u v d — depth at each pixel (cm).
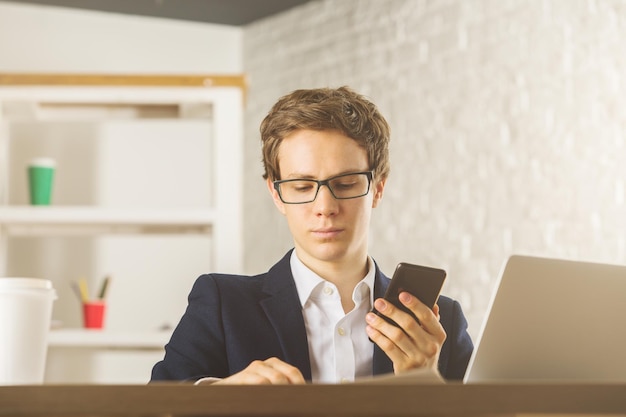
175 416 112
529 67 400
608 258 366
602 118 373
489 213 411
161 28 508
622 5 369
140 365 412
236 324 183
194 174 433
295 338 180
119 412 110
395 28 453
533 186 396
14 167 427
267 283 189
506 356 154
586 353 158
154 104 407
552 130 390
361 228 181
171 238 468
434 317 165
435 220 431
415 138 442
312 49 484
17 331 162
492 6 416
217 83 400
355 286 185
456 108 427
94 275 461
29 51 496
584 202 377
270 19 502
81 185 434
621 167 365
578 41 383
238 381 145
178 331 186
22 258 454
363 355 181
